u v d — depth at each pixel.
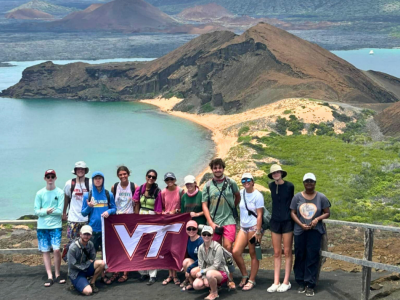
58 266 13.22
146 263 12.95
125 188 13.38
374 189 51.84
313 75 138.88
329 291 11.97
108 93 189.25
